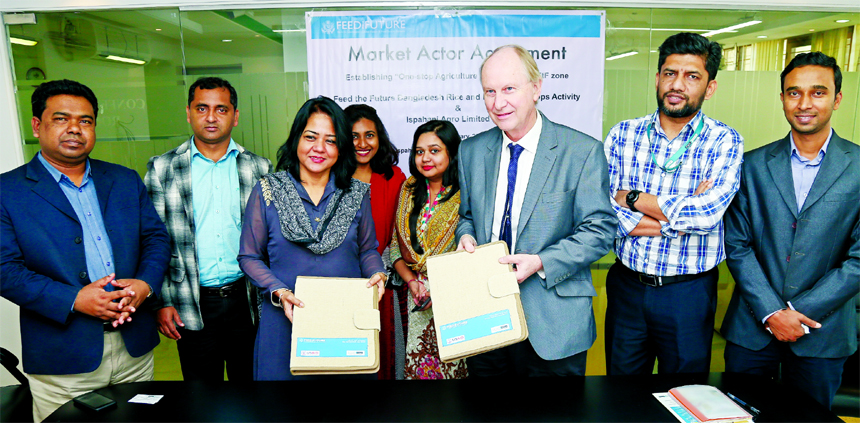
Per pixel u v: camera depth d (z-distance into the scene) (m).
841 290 1.73
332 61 2.51
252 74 2.54
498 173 1.74
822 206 1.79
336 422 1.23
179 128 2.57
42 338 1.68
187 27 2.49
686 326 1.91
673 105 1.86
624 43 2.55
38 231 1.63
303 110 1.59
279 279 1.61
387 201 2.39
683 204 1.81
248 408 1.31
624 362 2.08
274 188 1.62
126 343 1.80
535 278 1.67
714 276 1.96
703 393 1.32
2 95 2.44
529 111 1.62
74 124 1.65
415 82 2.53
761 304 1.82
